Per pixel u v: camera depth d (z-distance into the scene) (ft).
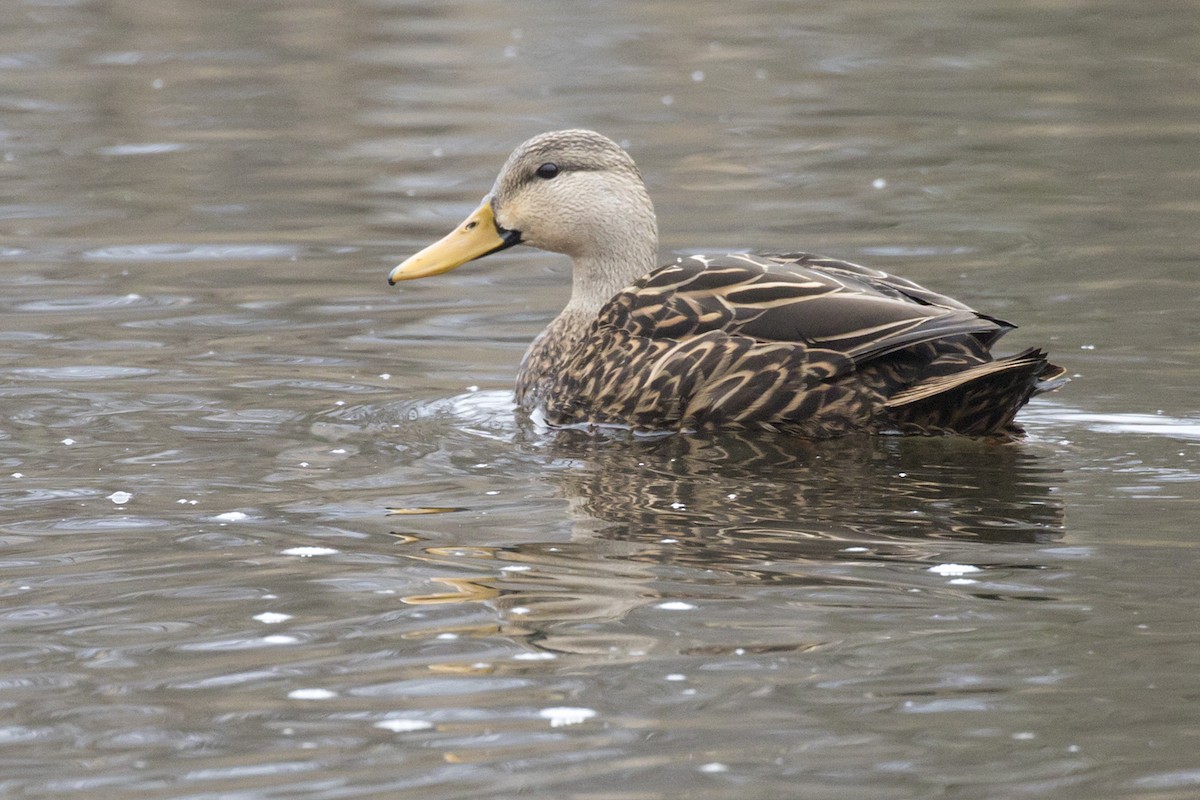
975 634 26.45
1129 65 97.14
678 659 25.71
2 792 21.77
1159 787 21.52
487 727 23.52
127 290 56.13
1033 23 111.65
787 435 38.99
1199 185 69.21
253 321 52.39
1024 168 73.82
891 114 86.89
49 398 43.29
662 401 39.83
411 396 44.14
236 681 25.20
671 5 123.03
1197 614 27.07
